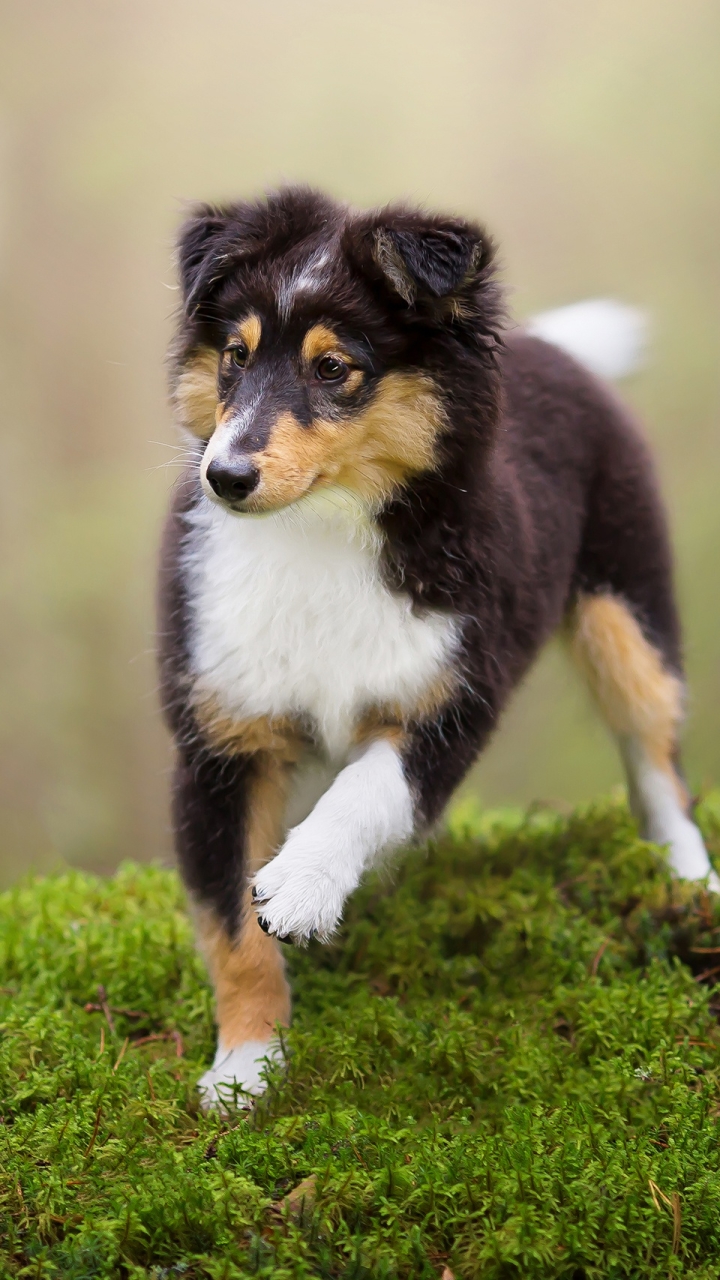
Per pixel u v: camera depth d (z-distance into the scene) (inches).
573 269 616.1
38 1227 135.9
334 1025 177.6
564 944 198.2
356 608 175.2
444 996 189.9
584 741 588.1
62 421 677.9
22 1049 172.6
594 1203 136.4
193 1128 156.9
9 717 650.2
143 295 666.2
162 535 193.0
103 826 645.9
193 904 181.6
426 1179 139.7
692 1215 137.9
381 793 172.1
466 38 647.8
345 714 180.4
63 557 652.1
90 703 661.9
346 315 168.9
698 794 266.4
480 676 181.6
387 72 650.8
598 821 239.8
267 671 176.7
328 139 641.6
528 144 625.3
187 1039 184.2
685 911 206.2
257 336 171.3
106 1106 158.1
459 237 166.1
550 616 208.4
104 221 664.4
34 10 660.1
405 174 626.2
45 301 668.1
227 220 183.2
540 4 634.2
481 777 594.6
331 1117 152.8
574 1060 171.5
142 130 654.5
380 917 211.5
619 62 608.1
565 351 238.7
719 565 579.2
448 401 173.2
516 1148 144.6
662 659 231.9
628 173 613.3
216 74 662.5
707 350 595.8
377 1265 129.5
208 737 180.4
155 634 193.9
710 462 596.7
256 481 161.8
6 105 657.0
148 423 677.3
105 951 203.0
